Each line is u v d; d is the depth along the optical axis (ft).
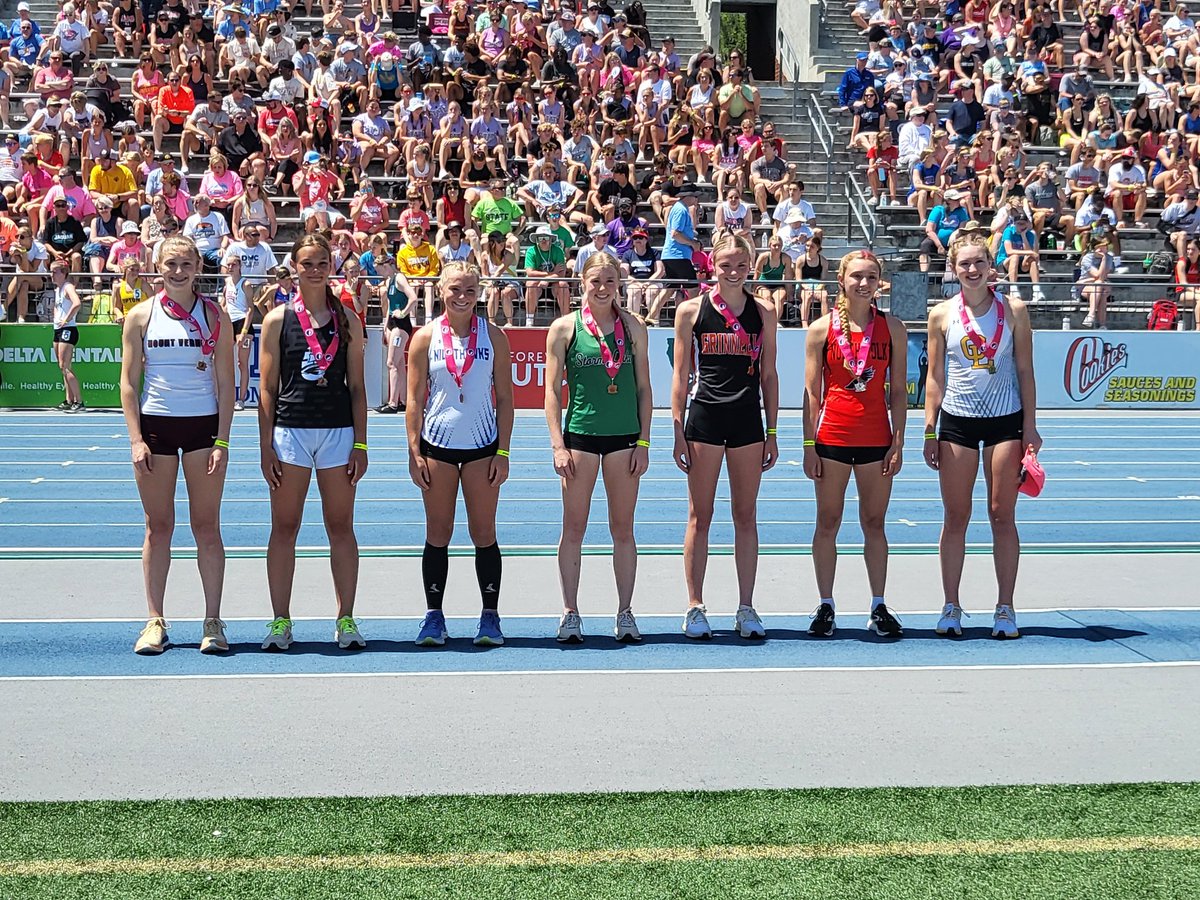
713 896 12.87
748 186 68.39
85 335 54.08
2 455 43.42
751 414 21.76
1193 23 85.51
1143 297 61.98
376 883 13.08
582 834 14.20
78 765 16.05
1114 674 20.02
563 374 21.71
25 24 74.43
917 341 58.18
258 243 56.24
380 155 66.80
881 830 14.37
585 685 19.27
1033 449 21.66
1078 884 13.17
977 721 17.84
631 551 21.71
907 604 24.58
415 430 21.03
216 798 15.07
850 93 76.95
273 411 20.59
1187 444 48.83
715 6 85.25
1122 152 71.00
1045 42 81.76
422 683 19.31
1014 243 64.13
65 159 63.36
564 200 64.39
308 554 28.66
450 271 20.68
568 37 75.00
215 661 20.36
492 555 21.48
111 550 29.09
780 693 18.98
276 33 72.49
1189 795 15.35
